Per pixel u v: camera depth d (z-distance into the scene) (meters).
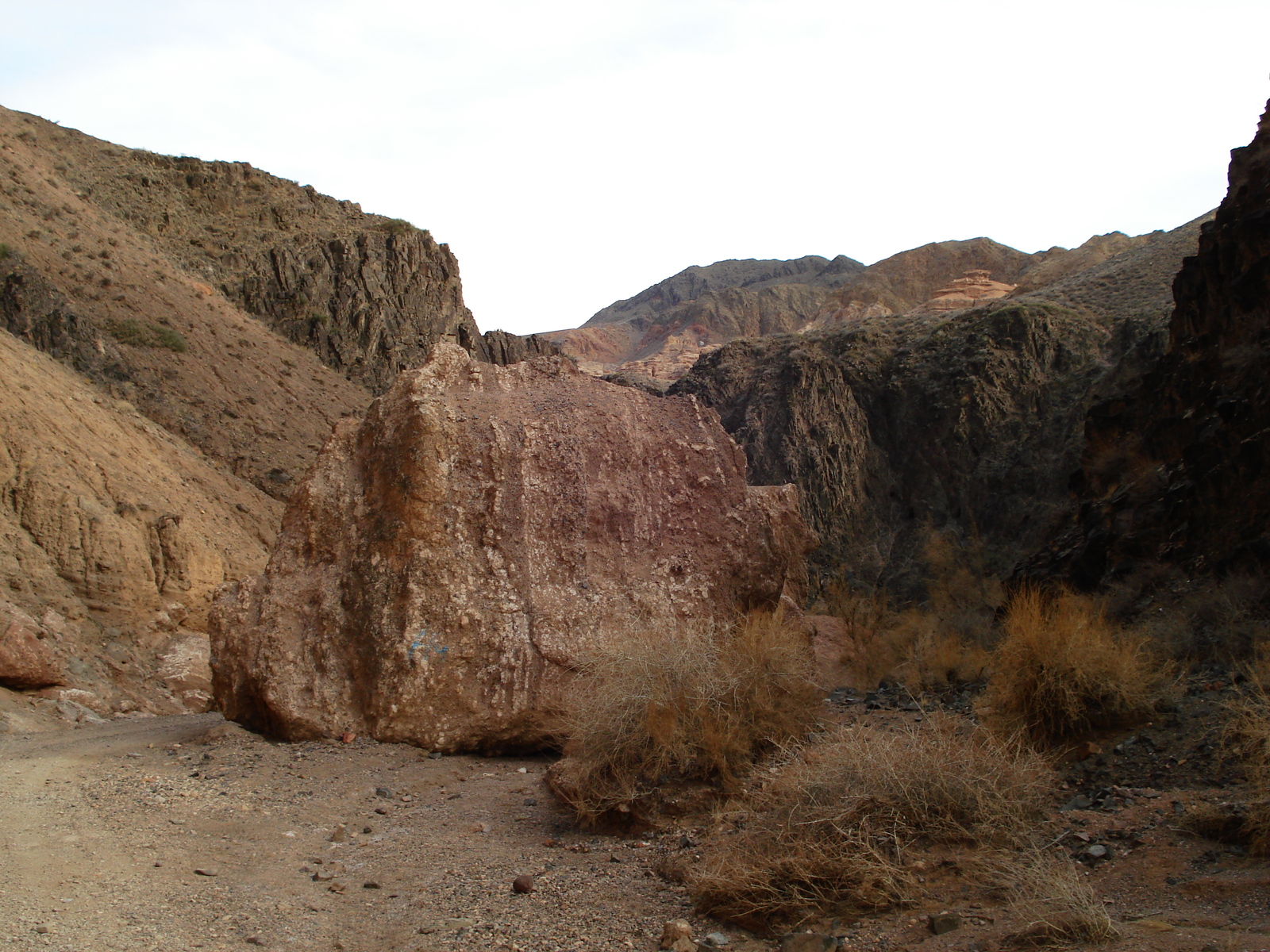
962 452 72.06
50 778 7.72
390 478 9.33
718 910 4.40
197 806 6.68
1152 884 4.11
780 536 10.39
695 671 6.66
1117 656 6.82
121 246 41.53
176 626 20.97
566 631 8.68
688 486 10.09
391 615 8.70
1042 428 69.12
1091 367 70.75
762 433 80.00
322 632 8.83
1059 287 85.75
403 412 9.66
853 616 18.58
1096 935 3.59
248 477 33.25
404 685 8.39
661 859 5.26
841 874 4.41
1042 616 7.34
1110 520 15.28
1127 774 5.71
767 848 4.75
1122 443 18.83
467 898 4.79
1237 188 17.05
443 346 10.46
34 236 36.56
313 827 6.26
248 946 4.19
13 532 19.39
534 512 9.32
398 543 8.94
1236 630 8.11
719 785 6.07
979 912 4.05
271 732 8.78
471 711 8.38
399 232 58.00
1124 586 12.38
